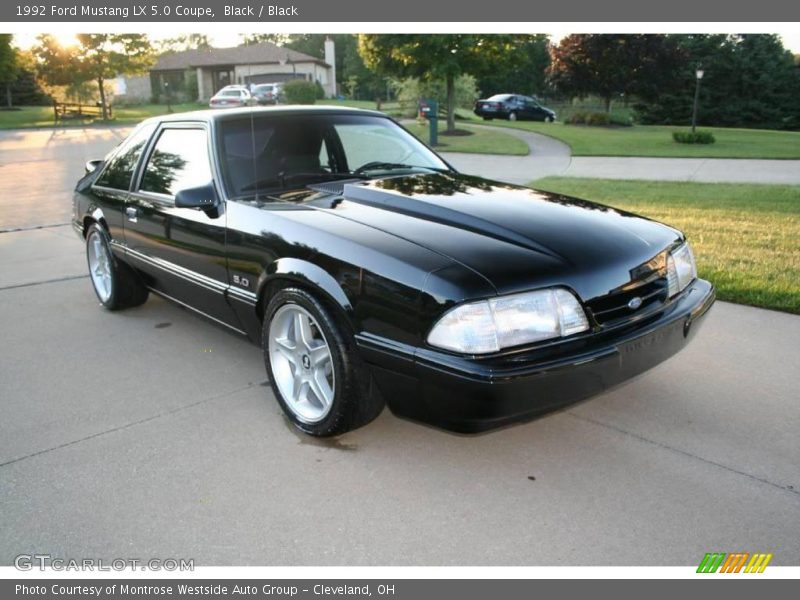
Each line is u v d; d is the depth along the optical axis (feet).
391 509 8.57
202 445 10.21
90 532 8.26
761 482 8.89
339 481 9.19
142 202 13.76
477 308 8.00
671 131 83.97
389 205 10.58
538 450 9.85
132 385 12.39
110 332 15.24
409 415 9.04
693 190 34.17
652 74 115.65
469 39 68.49
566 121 98.68
